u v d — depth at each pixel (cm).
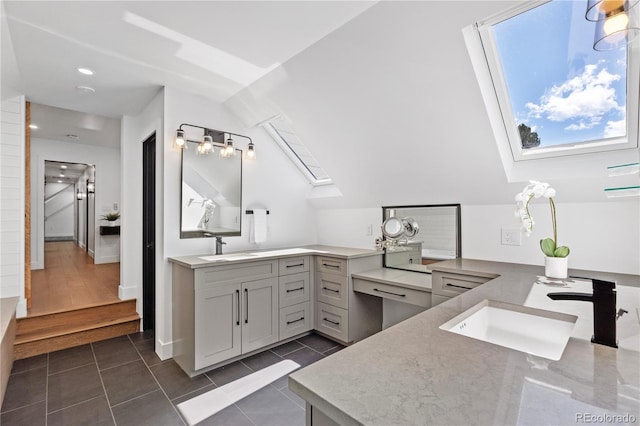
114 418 186
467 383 70
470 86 185
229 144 296
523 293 146
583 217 204
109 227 580
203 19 179
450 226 270
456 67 180
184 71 243
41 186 505
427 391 67
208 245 293
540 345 120
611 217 194
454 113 204
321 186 375
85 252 738
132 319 324
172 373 239
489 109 196
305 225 381
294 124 288
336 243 369
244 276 260
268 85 259
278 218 353
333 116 257
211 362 238
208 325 238
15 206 283
